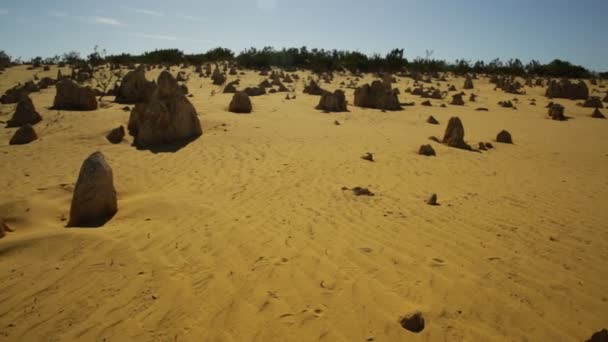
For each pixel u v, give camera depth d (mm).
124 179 9227
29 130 12914
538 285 4645
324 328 3721
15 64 53500
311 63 56188
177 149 12156
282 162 10891
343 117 19844
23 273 4656
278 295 4227
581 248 5812
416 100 29062
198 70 43375
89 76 33156
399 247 5508
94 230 5691
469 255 5355
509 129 19094
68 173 9805
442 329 3768
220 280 4496
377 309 4023
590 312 4148
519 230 6445
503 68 59156
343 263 4965
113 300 4133
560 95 32875
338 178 9516
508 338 3693
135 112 14195
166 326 3729
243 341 3529
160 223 6125
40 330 3691
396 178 9820
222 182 8930
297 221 6391
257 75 44531
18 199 7570
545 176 10773
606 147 15570
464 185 9461
